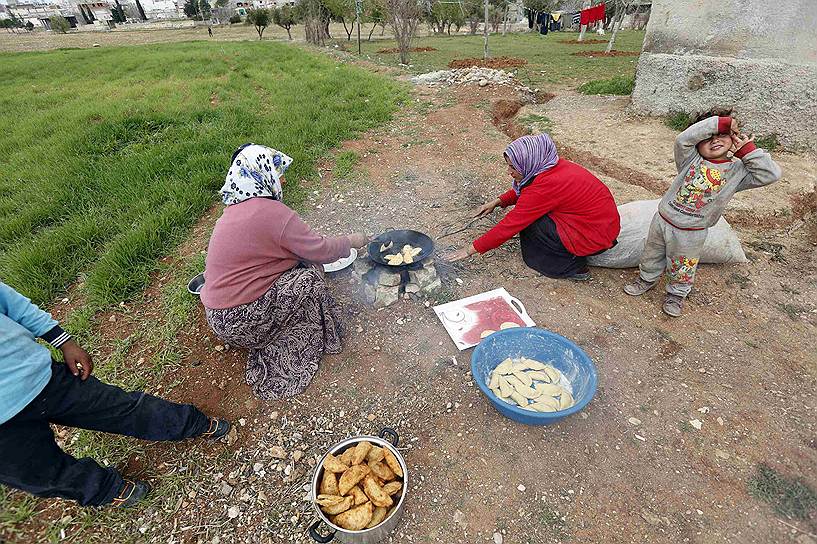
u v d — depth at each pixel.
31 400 1.64
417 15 14.96
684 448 2.26
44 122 6.97
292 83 8.95
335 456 2.10
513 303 3.17
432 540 1.95
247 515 2.07
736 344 2.85
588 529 1.96
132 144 5.98
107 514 2.07
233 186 2.33
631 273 3.50
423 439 2.35
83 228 4.02
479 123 6.68
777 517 1.98
